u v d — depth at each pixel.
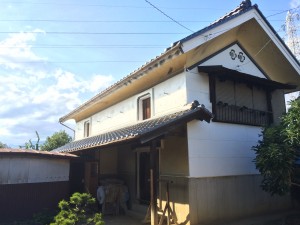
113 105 13.67
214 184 8.45
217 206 8.34
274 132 7.93
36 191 8.64
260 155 7.79
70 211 7.02
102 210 10.52
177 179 8.38
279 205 10.21
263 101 10.92
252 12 9.55
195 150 8.24
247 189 9.31
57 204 8.88
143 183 10.76
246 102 10.23
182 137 8.31
